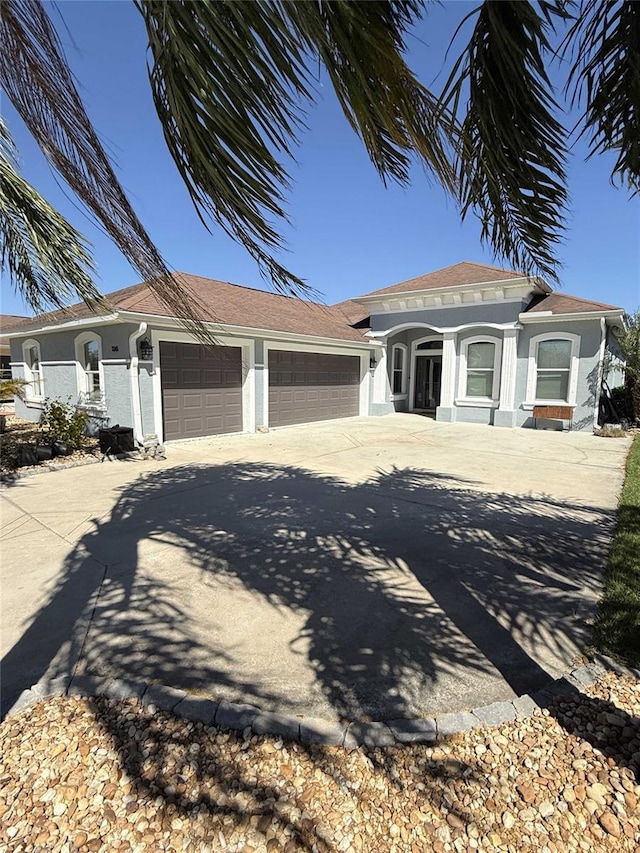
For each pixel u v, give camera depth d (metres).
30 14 1.75
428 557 4.54
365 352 17.28
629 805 1.92
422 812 1.89
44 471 8.18
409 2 1.49
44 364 14.07
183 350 11.24
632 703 2.52
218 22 1.28
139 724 2.35
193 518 5.74
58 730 2.31
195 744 2.22
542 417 13.84
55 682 2.67
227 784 2.01
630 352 13.65
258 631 3.26
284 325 14.03
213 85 1.38
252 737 2.26
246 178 1.55
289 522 5.59
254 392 12.88
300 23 1.28
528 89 1.93
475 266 16.53
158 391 10.58
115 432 9.48
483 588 3.89
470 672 2.80
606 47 1.88
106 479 7.74
